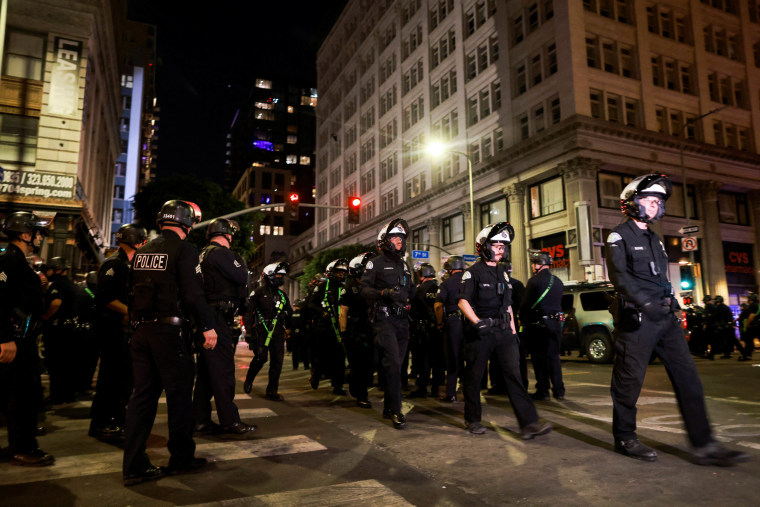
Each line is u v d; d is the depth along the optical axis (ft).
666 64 101.40
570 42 90.48
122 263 15.62
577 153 86.84
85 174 79.41
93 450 13.73
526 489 10.32
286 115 371.15
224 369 15.60
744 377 29.14
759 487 10.18
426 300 24.20
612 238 12.63
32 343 12.65
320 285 26.40
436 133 135.13
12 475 11.47
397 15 157.48
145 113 256.52
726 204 104.58
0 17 51.42
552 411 18.66
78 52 73.36
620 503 9.45
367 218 171.94
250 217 105.70
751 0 115.65
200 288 11.70
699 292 95.81
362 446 13.93
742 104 109.60
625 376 12.60
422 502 9.68
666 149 94.53
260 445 14.08
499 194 109.29
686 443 13.57
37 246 13.26
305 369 41.88
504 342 14.98
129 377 15.71
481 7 119.44
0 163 67.51
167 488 10.58
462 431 15.67
